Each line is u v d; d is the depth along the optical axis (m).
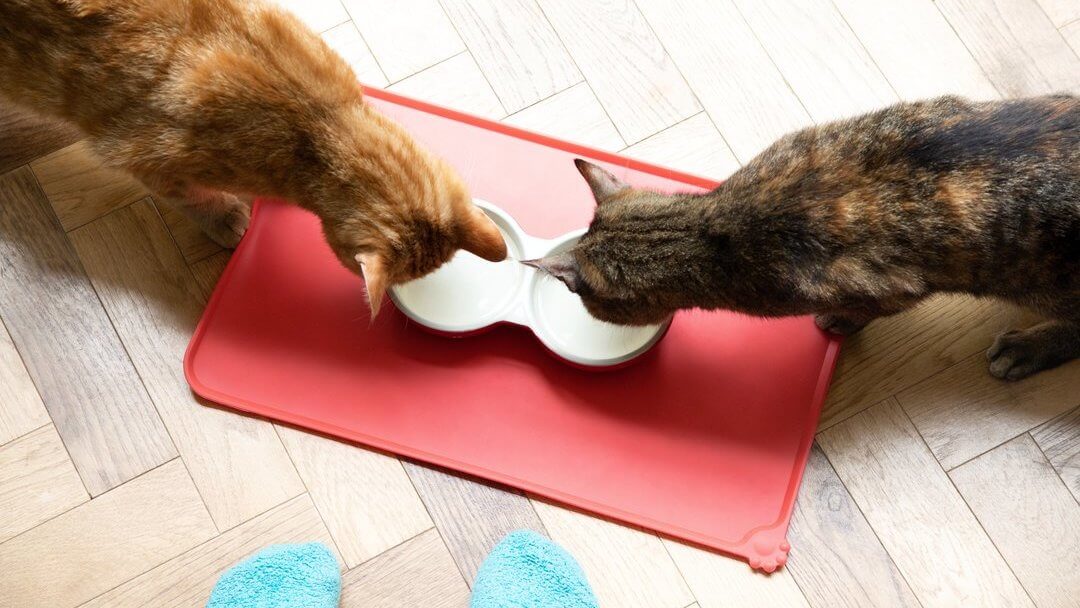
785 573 1.52
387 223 1.27
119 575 1.52
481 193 1.67
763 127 1.71
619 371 1.59
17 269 1.62
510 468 1.56
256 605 1.45
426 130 1.69
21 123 1.66
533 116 1.71
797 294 1.32
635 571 1.52
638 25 1.75
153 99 1.29
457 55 1.74
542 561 1.49
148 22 1.27
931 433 1.57
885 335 1.61
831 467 1.56
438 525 1.55
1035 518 1.53
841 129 1.35
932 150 1.27
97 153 1.40
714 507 1.54
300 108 1.29
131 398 1.58
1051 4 1.75
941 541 1.53
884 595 1.51
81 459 1.56
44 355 1.59
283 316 1.62
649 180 1.66
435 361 1.60
